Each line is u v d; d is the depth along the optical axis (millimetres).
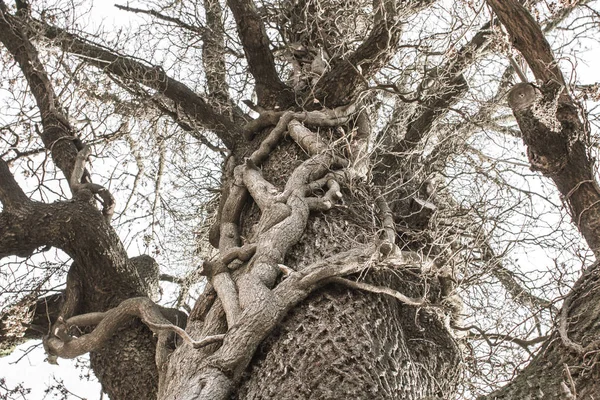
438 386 4766
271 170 5617
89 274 5715
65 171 6559
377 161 6234
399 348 4469
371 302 4586
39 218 5797
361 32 6891
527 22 4660
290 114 5840
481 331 5125
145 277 6230
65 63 6945
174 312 5539
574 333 3523
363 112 6102
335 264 4551
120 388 5184
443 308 5020
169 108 7074
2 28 6988
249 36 6180
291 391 3977
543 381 3406
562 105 4742
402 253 4945
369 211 5320
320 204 5094
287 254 4840
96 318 5336
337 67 6016
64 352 5289
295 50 6680
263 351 4281
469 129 6570
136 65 6949
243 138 6555
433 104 6402
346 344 4199
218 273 4797
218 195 7387
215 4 7426
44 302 5941
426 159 6328
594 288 3662
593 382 3264
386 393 4012
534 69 4734
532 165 4906
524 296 5578
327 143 5645
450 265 5262
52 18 7055
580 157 4770
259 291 4426
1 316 5797
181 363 4402
